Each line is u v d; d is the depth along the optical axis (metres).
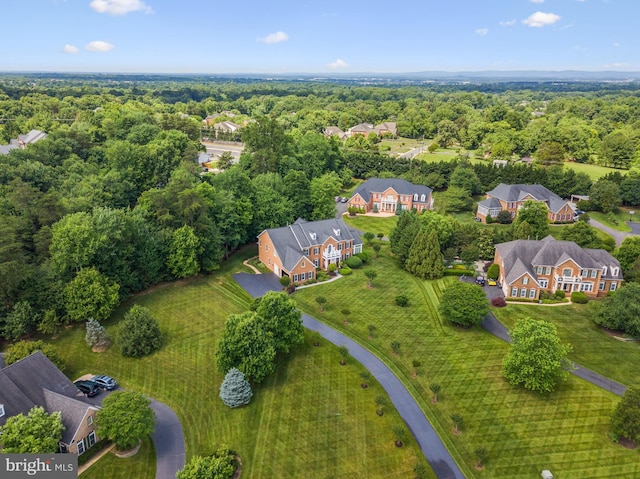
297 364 56.09
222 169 136.25
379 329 64.62
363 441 44.56
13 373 43.19
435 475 41.00
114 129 143.88
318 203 107.38
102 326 59.78
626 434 43.97
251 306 61.22
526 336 51.50
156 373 53.69
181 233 74.50
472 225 93.00
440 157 179.38
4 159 96.38
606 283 74.75
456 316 63.50
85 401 46.72
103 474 39.81
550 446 44.41
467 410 49.06
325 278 80.38
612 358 58.72
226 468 38.12
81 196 83.62
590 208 120.69
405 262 84.56
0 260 55.94
